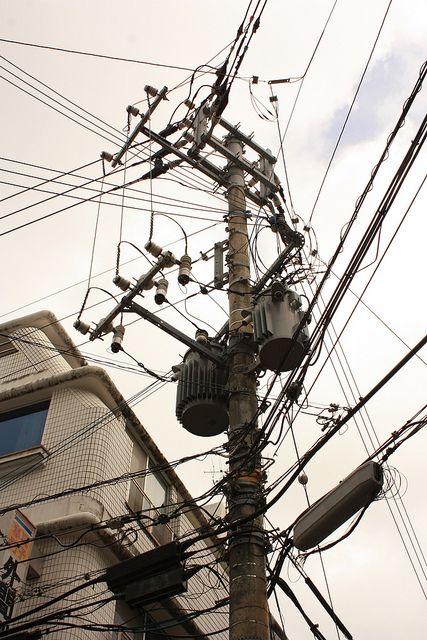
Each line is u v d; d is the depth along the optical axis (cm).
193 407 976
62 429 1419
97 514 1241
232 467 871
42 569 1138
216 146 1188
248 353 980
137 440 1508
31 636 918
